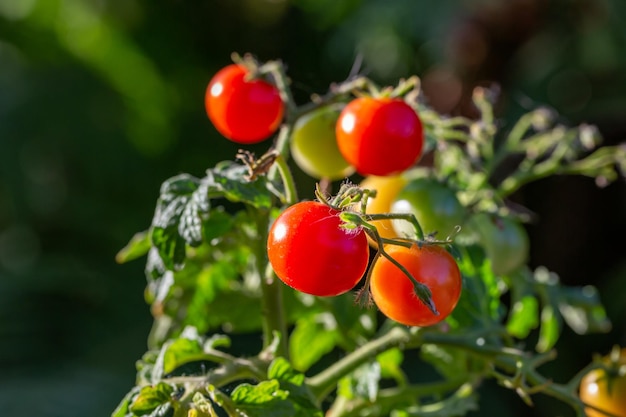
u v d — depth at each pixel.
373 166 0.66
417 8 1.79
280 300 0.66
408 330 0.67
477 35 1.84
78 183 1.95
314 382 0.67
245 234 0.67
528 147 0.73
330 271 0.60
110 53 2.13
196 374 0.66
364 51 1.88
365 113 0.65
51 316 1.64
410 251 0.62
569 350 1.71
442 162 0.72
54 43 2.11
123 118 2.04
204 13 2.20
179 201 0.64
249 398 0.62
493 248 0.70
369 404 0.70
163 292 0.67
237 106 0.68
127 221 1.95
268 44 2.22
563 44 1.87
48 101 1.95
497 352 0.66
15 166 1.88
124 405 0.63
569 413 1.60
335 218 0.60
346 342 0.71
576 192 1.87
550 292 0.74
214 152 2.09
